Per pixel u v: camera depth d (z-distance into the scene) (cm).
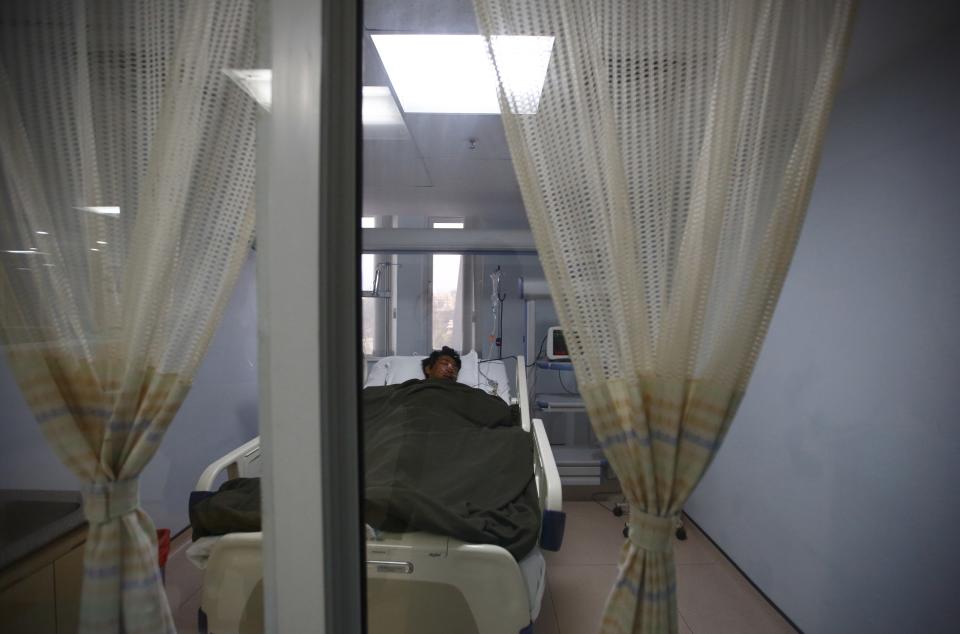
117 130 78
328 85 60
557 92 62
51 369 84
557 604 163
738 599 157
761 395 156
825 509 127
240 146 78
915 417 101
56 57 78
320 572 62
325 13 59
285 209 60
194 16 72
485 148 199
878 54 104
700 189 62
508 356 290
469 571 108
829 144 123
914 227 100
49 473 119
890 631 107
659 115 62
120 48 76
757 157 62
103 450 82
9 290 83
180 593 147
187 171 76
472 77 144
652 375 65
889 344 107
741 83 61
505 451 162
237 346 202
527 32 61
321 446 61
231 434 203
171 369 82
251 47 73
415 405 203
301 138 59
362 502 67
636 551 67
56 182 82
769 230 61
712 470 188
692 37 61
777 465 148
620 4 61
